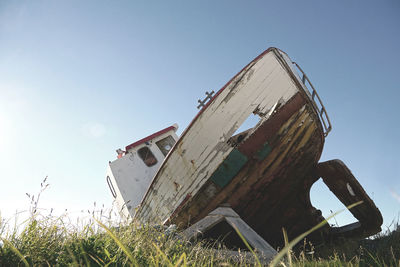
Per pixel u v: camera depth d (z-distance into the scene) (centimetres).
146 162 830
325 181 551
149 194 618
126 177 792
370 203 500
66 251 194
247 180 528
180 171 553
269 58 545
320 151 579
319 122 556
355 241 531
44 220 227
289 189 564
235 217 409
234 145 518
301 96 536
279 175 545
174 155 559
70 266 175
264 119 521
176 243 272
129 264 177
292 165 548
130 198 762
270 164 531
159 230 302
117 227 274
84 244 199
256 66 538
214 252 284
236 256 277
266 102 525
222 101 529
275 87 533
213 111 530
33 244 192
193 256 247
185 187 546
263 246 333
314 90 586
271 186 547
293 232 591
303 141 541
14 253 170
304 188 570
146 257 203
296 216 586
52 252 193
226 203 530
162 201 584
